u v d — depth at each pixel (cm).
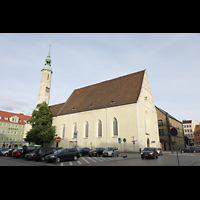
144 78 3975
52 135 4100
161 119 5675
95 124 3778
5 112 6875
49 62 5538
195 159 1984
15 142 6712
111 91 4081
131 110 3325
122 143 3266
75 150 2009
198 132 9775
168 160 1872
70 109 4609
